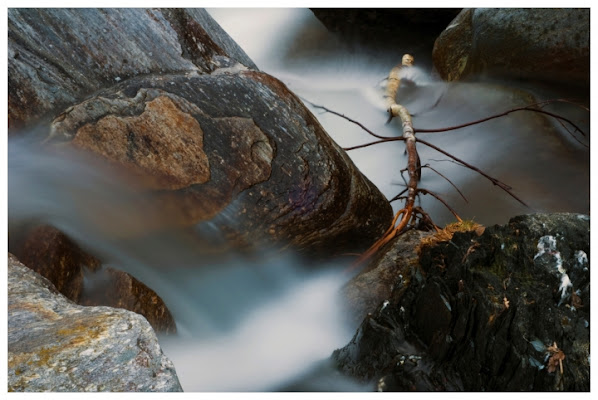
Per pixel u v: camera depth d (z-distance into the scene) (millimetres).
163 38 3707
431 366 2928
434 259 3154
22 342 2754
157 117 3521
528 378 2768
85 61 3541
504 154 4934
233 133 3592
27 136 3434
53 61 3488
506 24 4984
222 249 3641
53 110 3457
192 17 3867
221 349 3367
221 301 3674
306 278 3859
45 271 3410
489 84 5309
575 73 4801
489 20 5109
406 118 4691
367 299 3471
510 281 2904
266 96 3713
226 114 3605
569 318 2809
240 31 6914
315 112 5547
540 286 2865
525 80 5051
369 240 3877
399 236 3795
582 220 2955
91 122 3473
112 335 2791
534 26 4859
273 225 3623
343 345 3338
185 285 3668
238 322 3594
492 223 4562
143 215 3557
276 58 6785
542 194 4746
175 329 3436
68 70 3506
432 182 4820
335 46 6891
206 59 3787
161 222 3564
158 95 3547
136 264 3629
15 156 3438
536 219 2979
